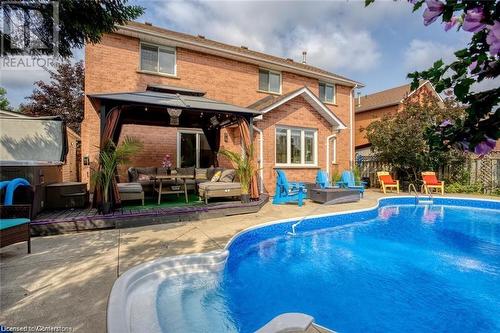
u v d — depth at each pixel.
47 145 9.05
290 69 14.74
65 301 3.09
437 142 1.31
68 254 4.64
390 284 4.46
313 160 13.22
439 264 5.32
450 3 1.01
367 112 21.42
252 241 6.45
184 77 12.06
